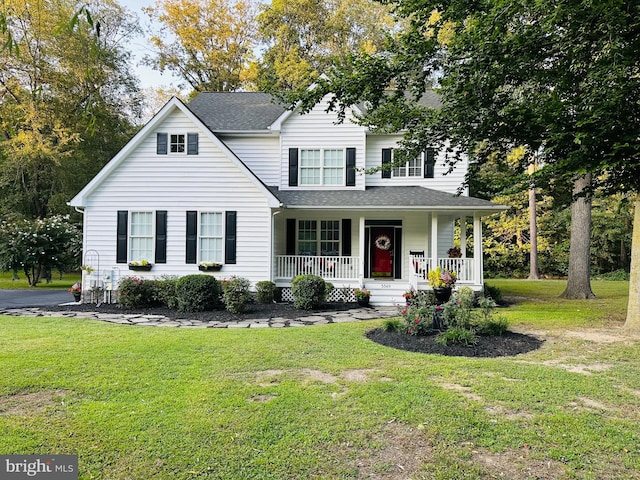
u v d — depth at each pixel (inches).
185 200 507.5
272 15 1022.4
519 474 119.9
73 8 796.0
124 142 985.5
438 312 313.3
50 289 693.3
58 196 852.6
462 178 585.9
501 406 168.6
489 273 1147.3
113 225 506.0
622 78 225.1
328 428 147.3
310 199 539.8
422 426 149.1
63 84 815.7
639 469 122.6
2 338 292.5
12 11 182.7
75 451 130.7
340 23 1006.4
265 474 119.3
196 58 1125.1
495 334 300.5
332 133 584.7
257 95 699.4
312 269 536.7
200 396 176.6
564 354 252.2
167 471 120.3
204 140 507.8
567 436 142.4
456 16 282.5
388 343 281.4
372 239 611.5
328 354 250.2
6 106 777.6
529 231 1107.9
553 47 257.4
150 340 286.4
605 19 213.6
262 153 599.5
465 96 283.7
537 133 300.8
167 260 505.4
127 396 176.9
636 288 326.6
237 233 506.3
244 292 431.2
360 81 286.4
